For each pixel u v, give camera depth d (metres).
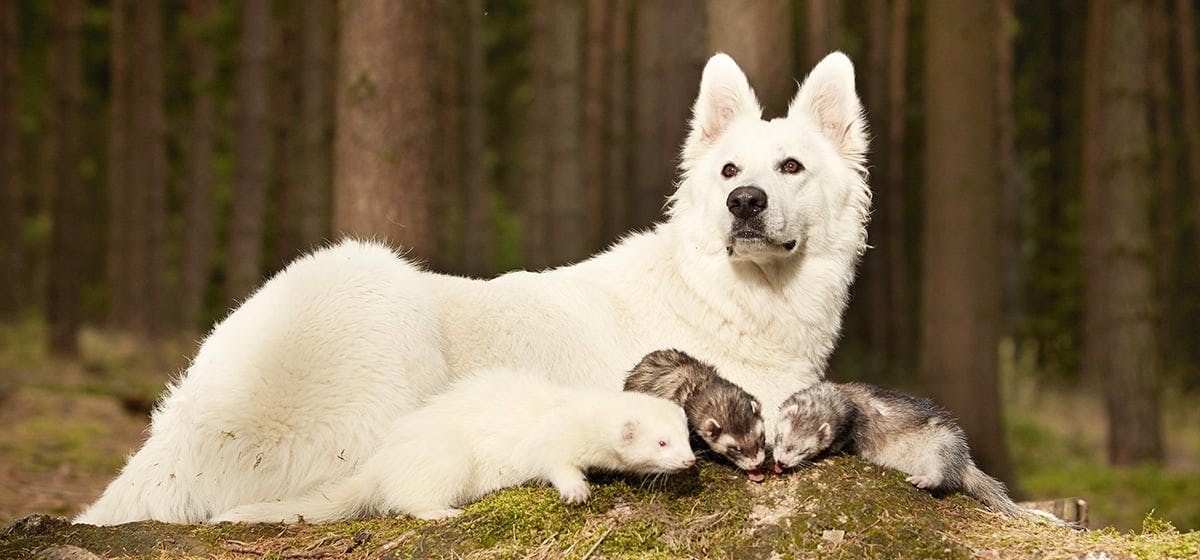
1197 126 24.34
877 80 22.30
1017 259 25.41
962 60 11.41
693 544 4.50
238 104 19.20
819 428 4.85
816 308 5.95
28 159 31.47
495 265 29.28
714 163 5.98
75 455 9.95
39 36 25.22
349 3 7.90
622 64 24.22
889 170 22.86
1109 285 15.82
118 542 4.78
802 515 4.52
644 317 5.93
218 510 5.21
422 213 7.93
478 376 5.18
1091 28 20.70
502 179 34.12
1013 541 4.52
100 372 16.83
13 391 12.57
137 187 21.66
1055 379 22.02
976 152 11.45
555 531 4.55
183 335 20.27
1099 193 20.52
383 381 5.21
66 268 18.61
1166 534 4.73
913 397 5.45
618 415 4.66
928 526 4.56
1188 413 21.11
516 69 30.41
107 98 26.64
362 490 4.93
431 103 8.08
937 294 11.68
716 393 4.98
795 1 19.36
